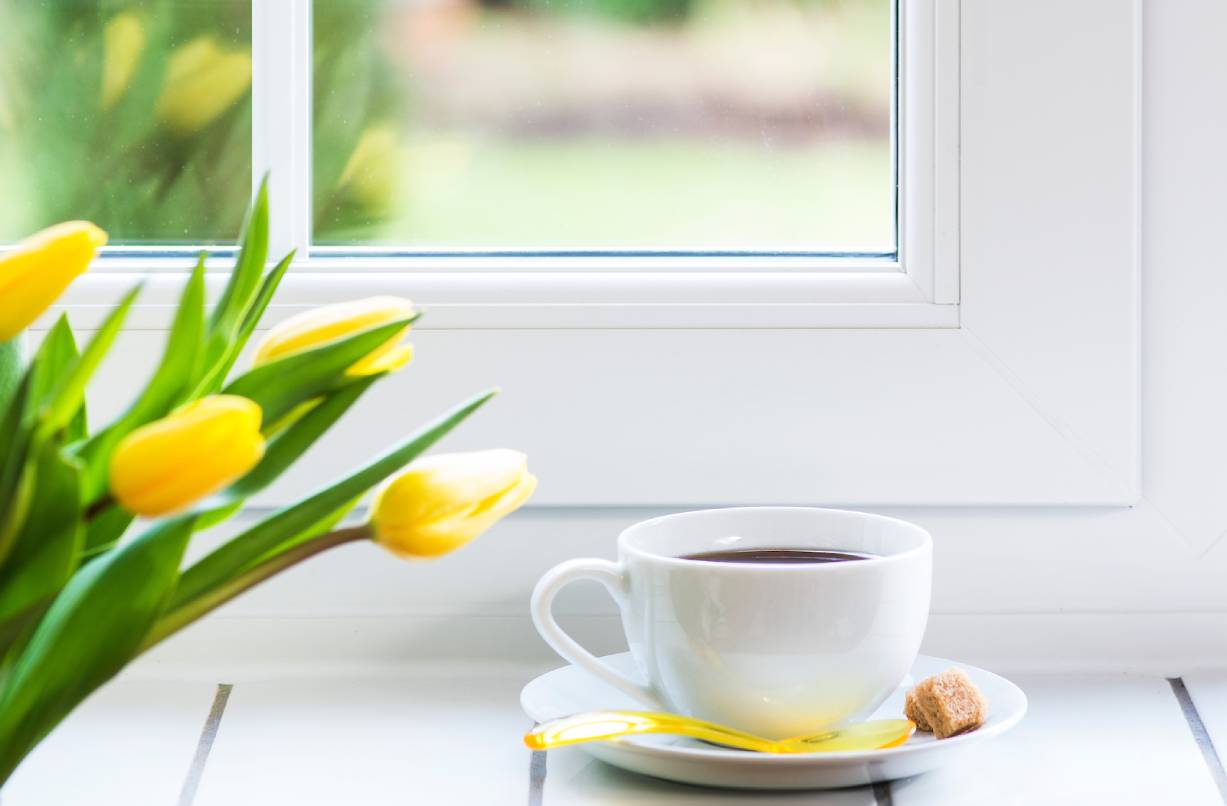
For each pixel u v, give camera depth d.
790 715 0.89
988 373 0.98
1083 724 0.93
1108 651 0.99
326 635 0.99
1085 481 0.98
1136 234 0.98
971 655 0.99
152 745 0.92
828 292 0.99
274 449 0.78
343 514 0.80
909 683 0.94
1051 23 0.98
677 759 0.86
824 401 0.99
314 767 0.90
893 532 0.93
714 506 0.99
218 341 0.78
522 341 0.99
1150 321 0.98
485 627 0.99
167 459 0.72
